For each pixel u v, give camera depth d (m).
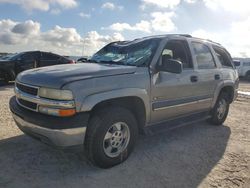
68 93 3.29
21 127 3.75
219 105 6.20
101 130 3.56
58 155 4.12
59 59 14.72
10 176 3.44
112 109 3.72
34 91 3.55
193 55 5.16
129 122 3.91
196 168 3.96
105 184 3.38
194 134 5.60
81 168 3.76
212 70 5.63
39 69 4.08
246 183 3.59
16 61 12.80
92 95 3.43
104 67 3.95
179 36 4.98
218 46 6.25
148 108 4.15
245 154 4.60
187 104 4.94
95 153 3.57
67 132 3.27
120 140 3.88
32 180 3.38
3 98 8.48
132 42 4.91
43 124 3.33
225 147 4.90
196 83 5.07
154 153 4.43
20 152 4.17
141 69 4.07
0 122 5.65
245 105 9.52
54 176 3.51
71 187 3.27
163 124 4.66
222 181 3.61
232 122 6.82
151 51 4.37
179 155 4.41
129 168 3.84
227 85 6.16
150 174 3.70
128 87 3.79
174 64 4.03
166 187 3.38
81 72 3.62
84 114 3.37
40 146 4.42
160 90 4.29
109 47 5.12
